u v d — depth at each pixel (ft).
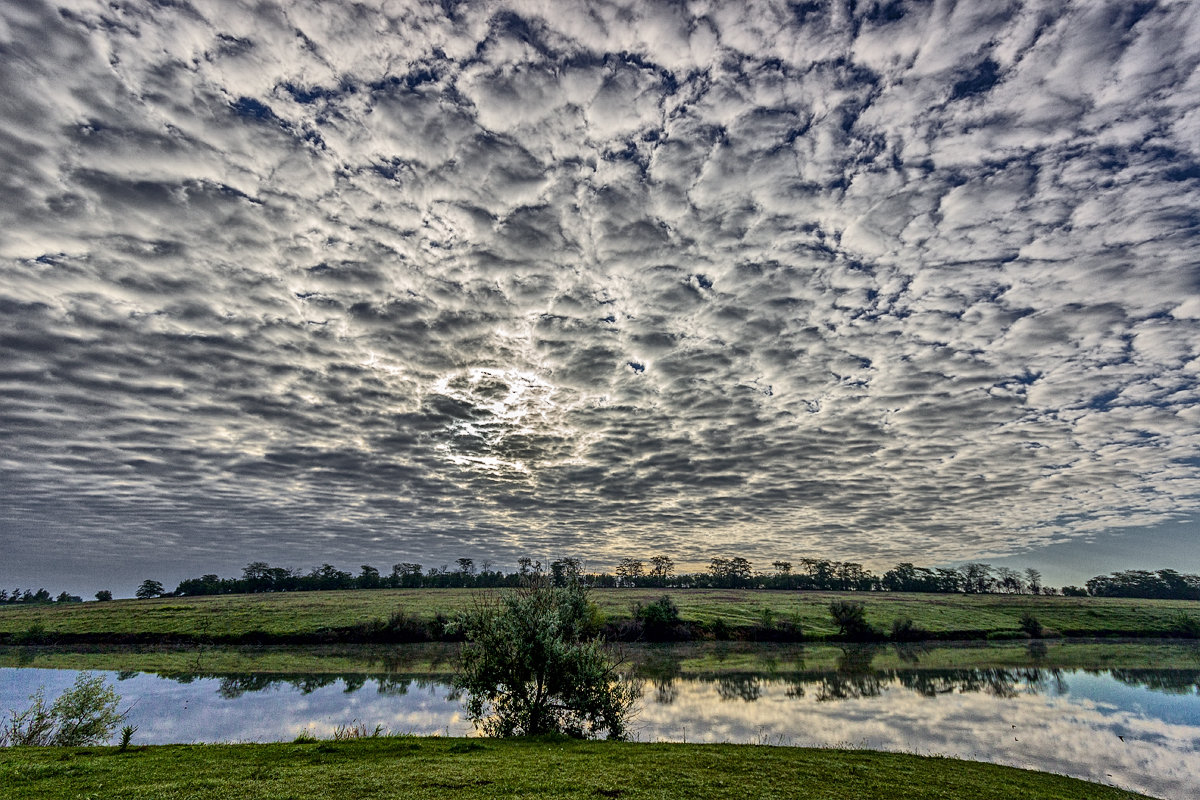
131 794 46.60
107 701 86.74
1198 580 629.10
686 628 305.12
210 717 123.44
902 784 62.75
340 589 625.00
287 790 48.73
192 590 638.53
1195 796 81.66
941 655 245.45
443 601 412.57
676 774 60.13
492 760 64.03
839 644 287.28
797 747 82.07
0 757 61.21
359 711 128.88
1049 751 103.09
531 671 93.30
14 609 431.02
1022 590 646.33
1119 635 339.98
